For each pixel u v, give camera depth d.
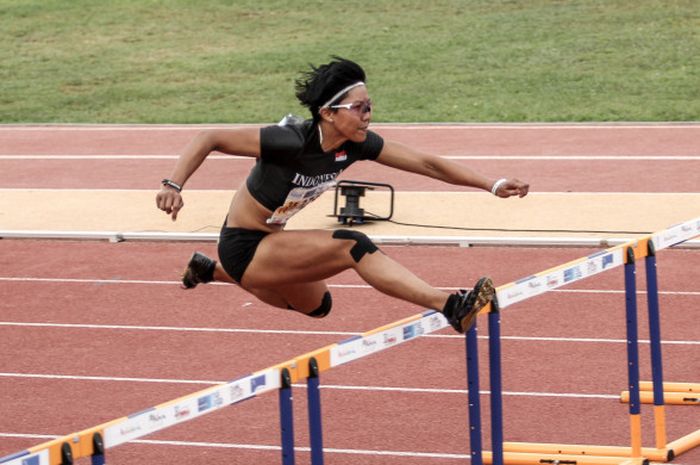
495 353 17.31
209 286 32.88
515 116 58.22
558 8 79.56
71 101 66.94
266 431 23.06
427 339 27.78
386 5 84.12
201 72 71.69
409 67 69.25
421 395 24.45
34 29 83.50
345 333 28.64
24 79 72.12
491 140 53.22
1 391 25.59
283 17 83.19
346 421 23.23
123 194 45.38
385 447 21.89
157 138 57.38
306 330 28.92
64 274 34.62
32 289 33.25
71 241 38.47
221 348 27.91
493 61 69.25
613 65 66.62
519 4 81.50
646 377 24.89
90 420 23.89
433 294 15.23
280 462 21.58
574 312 29.23
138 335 29.02
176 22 83.50
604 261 19.00
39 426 23.66
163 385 25.69
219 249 16.66
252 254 16.25
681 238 20.72
